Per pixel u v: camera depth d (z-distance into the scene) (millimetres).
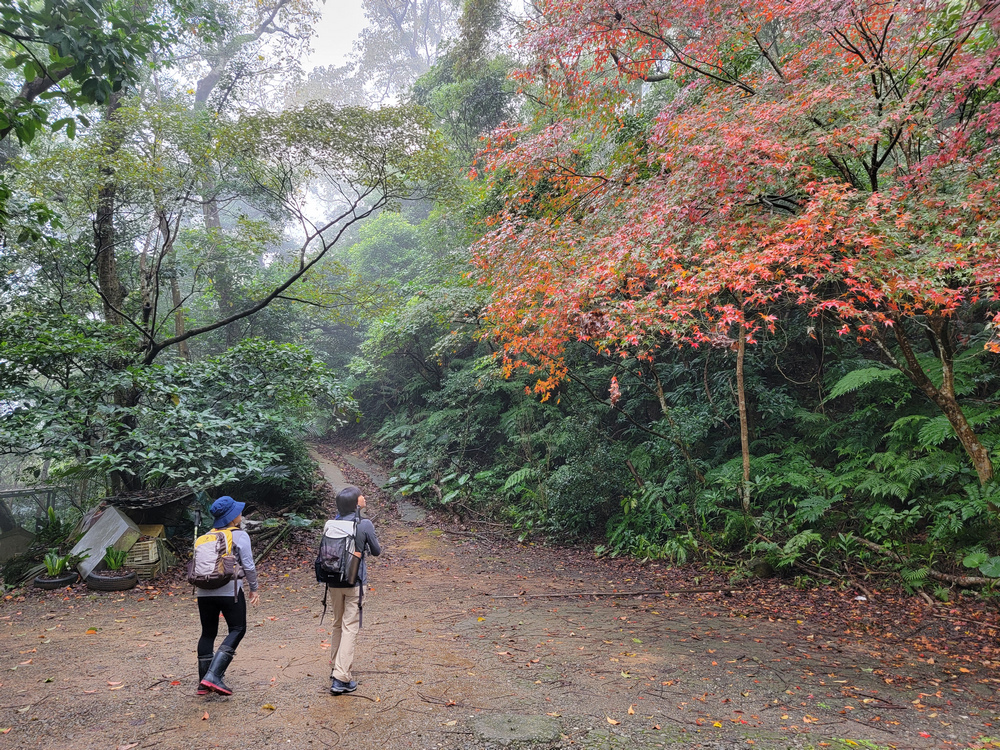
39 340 9633
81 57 5617
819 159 6555
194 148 11312
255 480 13352
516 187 9250
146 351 12305
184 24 12414
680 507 10523
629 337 6324
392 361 23375
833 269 5457
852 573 7895
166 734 3691
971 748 3633
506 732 3725
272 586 9016
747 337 9445
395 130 10906
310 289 13328
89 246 12883
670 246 6246
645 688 4621
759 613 7109
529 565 10609
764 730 3855
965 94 6062
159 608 7562
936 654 5477
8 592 8203
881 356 10766
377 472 20234
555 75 8500
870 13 6117
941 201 5711
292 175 11859
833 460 10156
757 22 7051
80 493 15312
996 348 5262
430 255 23281
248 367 11992
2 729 3766
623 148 8852
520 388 16234
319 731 3742
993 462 7465
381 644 5828
